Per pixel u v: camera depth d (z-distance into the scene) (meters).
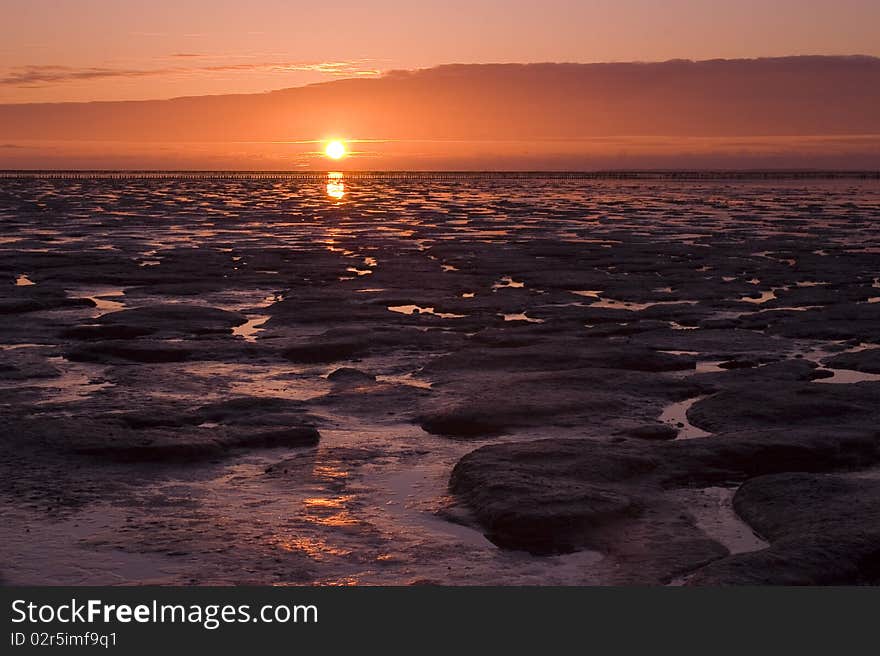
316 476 10.00
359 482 9.85
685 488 9.66
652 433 11.44
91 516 8.83
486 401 12.37
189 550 8.16
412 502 9.30
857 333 17.59
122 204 60.47
